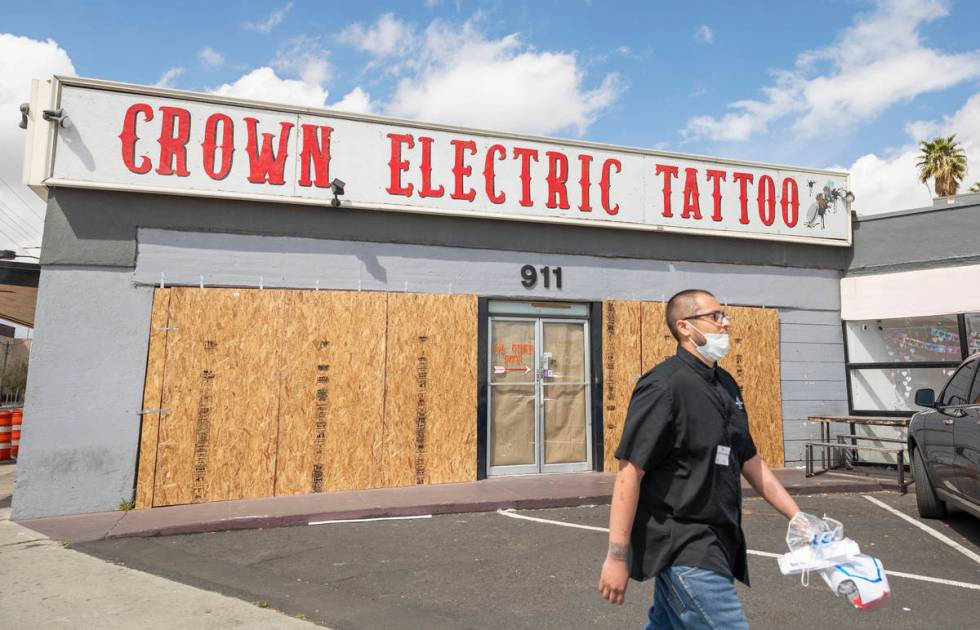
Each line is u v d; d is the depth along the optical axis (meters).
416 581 4.81
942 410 6.09
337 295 8.19
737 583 4.70
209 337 7.67
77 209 7.38
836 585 2.14
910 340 10.17
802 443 10.07
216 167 7.82
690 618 2.10
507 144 9.03
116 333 7.37
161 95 7.70
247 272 7.89
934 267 9.92
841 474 9.23
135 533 6.13
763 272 10.23
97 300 7.34
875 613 4.11
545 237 9.19
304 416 7.90
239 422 7.66
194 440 7.49
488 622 4.01
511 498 7.40
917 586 4.62
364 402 8.15
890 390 10.21
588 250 9.37
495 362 8.99
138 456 7.31
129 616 4.04
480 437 8.60
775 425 9.97
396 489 7.99
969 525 6.42
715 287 9.94
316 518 6.70
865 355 10.48
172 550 5.70
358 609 4.23
